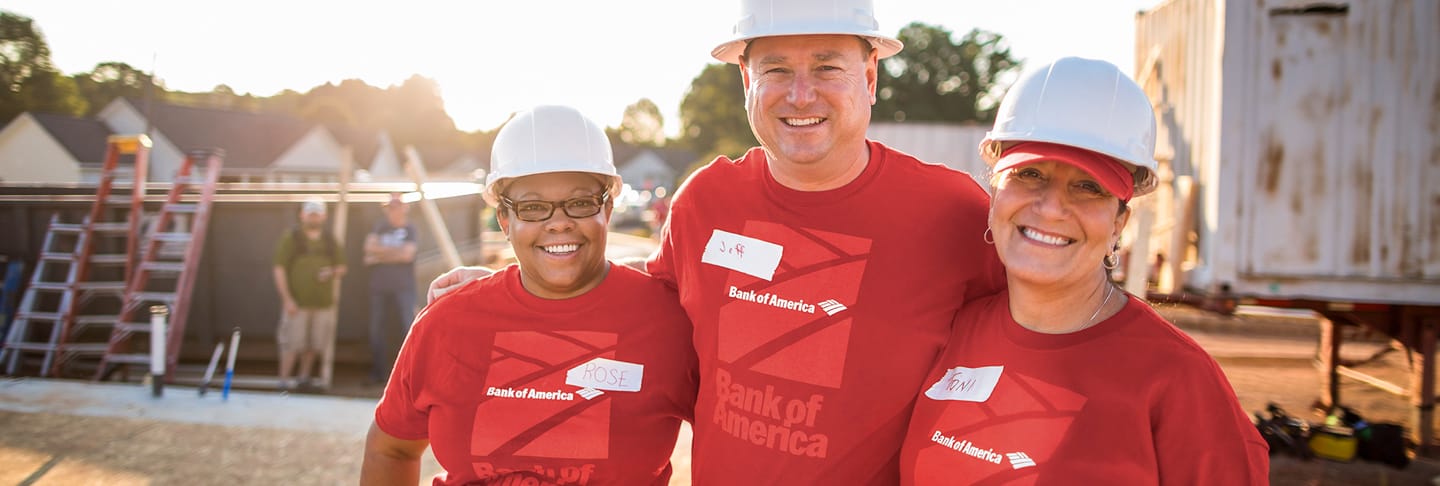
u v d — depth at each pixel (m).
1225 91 5.56
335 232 7.63
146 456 5.26
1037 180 1.63
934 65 59.62
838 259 1.92
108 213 8.07
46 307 8.03
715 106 65.50
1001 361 1.71
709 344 2.04
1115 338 1.59
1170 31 6.75
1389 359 8.97
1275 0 5.48
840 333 1.89
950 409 1.74
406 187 10.26
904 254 1.90
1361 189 5.47
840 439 1.88
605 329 2.14
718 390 2.01
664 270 2.28
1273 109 5.53
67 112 50.22
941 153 13.38
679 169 78.25
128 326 7.41
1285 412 6.61
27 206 8.02
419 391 2.22
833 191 1.95
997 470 1.62
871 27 1.89
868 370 1.88
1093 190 1.59
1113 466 1.53
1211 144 5.72
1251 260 5.59
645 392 2.13
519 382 2.12
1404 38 5.36
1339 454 5.55
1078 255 1.58
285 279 7.18
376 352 7.52
